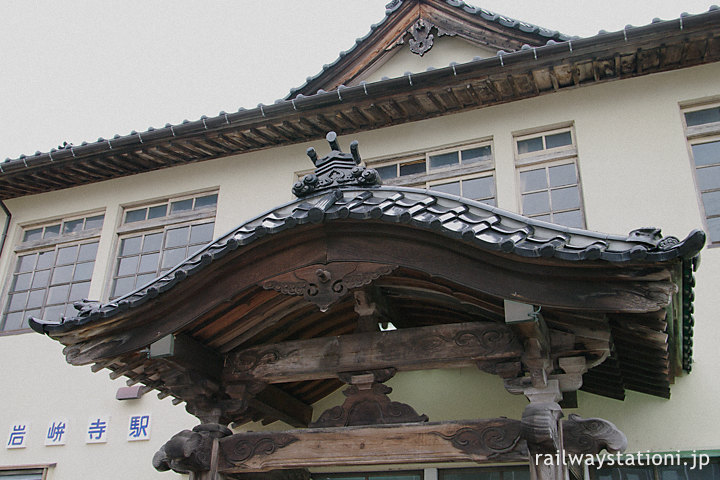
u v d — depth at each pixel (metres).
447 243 4.72
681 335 5.61
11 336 9.80
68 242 10.57
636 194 7.67
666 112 7.96
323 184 5.45
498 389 7.11
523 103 8.72
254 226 5.43
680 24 7.43
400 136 9.19
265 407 6.44
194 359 5.59
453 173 8.79
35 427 8.95
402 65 9.97
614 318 4.69
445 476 6.99
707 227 7.37
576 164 8.25
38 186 10.75
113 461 8.38
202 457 5.43
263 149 9.91
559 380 4.95
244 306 5.56
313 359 5.58
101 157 9.91
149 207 10.42
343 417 5.38
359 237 5.03
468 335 5.18
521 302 4.53
